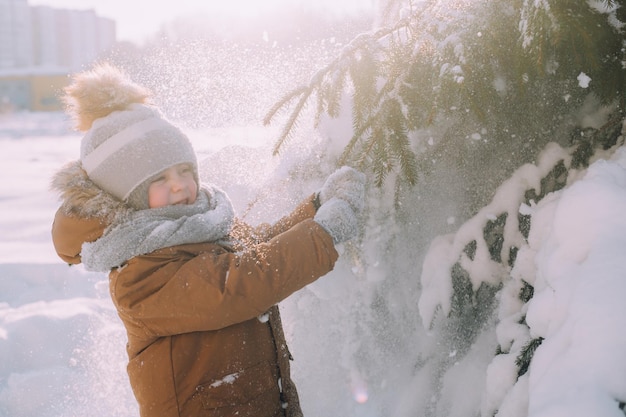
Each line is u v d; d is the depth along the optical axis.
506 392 1.48
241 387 1.37
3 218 5.11
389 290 2.04
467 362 1.92
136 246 1.31
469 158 1.89
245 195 2.08
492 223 1.85
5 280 3.28
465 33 1.65
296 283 1.35
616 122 1.69
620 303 1.12
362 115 1.77
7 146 13.84
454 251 1.89
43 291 3.18
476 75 1.62
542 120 1.79
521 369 1.43
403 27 1.83
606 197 1.30
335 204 1.43
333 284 2.00
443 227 1.99
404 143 1.70
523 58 1.59
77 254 1.39
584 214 1.31
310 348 2.04
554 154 1.76
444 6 1.73
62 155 11.56
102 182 1.35
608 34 1.53
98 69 1.46
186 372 1.34
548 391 1.10
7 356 2.43
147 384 1.35
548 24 1.51
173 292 1.30
